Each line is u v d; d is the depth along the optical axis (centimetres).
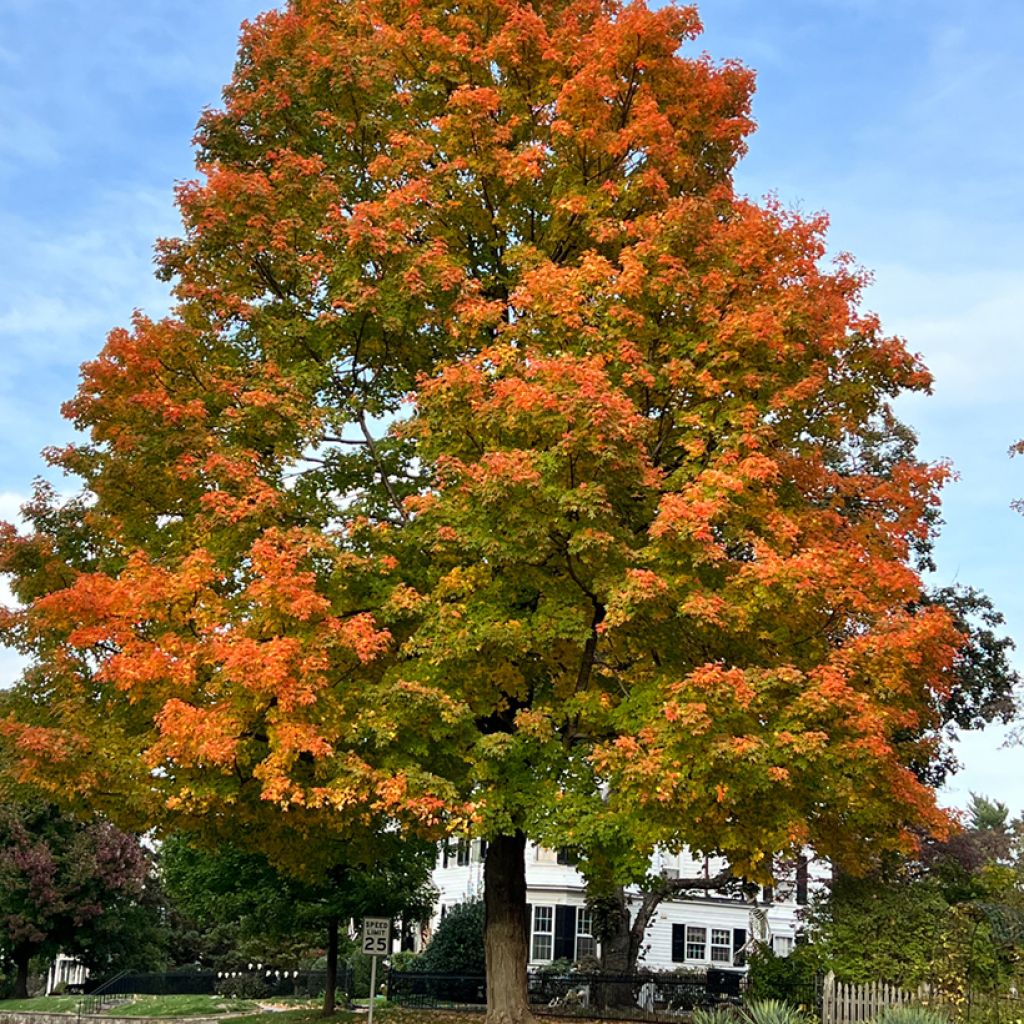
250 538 1380
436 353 1589
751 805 1259
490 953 1576
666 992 3092
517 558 1298
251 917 2775
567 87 1549
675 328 1446
